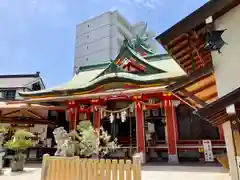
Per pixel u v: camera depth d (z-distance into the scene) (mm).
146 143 15969
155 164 12930
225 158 5742
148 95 14742
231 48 4305
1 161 11211
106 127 20406
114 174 4848
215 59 4523
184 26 4434
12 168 10805
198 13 4352
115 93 14367
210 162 13172
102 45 61188
